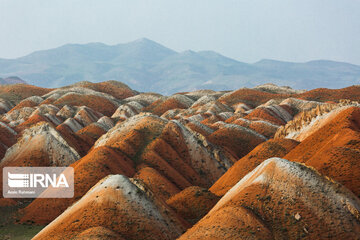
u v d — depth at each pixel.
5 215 94.19
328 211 55.69
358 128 86.50
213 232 52.44
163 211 66.38
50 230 62.41
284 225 54.53
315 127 116.50
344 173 64.62
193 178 120.25
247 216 54.53
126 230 59.38
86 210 62.41
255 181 61.09
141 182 68.81
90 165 101.31
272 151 100.69
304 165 62.28
